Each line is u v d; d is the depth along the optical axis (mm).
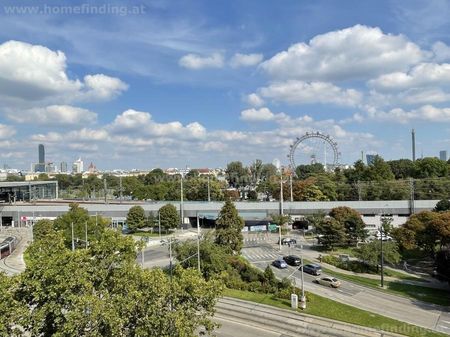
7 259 81750
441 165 150750
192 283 24266
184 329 22297
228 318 42812
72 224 75688
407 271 71500
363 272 70312
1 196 153625
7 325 20953
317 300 49312
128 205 125062
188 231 114000
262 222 122062
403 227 80625
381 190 126938
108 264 24750
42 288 22234
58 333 20234
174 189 168000
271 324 40875
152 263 72688
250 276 57469
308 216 110250
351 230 89438
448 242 70312
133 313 22812
